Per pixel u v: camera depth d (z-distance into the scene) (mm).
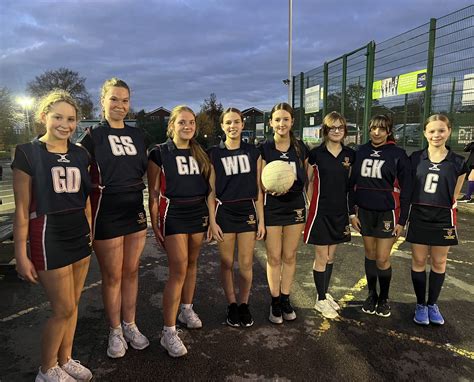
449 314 3785
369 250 3768
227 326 3557
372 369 2898
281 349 3172
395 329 3508
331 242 3650
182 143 3139
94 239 2865
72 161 2498
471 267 5070
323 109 14547
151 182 3172
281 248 3605
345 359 3025
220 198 3314
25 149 2346
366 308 3838
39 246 2379
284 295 3676
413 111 10023
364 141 11688
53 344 2537
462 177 3469
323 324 3604
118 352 3018
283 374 2834
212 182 3303
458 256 5504
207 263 5293
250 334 3414
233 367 2920
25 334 3408
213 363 2971
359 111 12266
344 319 3705
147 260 5371
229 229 3326
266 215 3490
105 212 2832
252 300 4125
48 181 2369
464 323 3609
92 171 2797
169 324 3088
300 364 2961
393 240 3590
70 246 2480
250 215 3369
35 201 2369
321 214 3627
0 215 8453
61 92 2498
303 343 3266
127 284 3123
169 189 3020
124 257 3043
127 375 2811
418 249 3572
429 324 3584
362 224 3684
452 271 4922
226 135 3436
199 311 3859
